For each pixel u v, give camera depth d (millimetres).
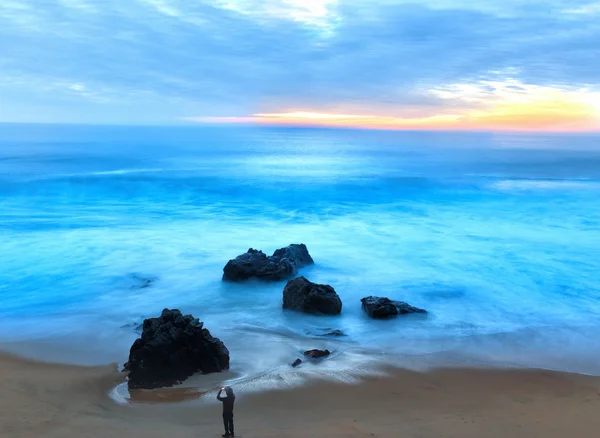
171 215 34656
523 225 32719
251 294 19125
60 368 12969
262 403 11055
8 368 12891
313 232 29984
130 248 25703
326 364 13289
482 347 14680
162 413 10461
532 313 17562
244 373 12664
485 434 9336
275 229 30688
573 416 10312
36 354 13914
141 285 20203
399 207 38469
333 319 16719
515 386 12172
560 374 12898
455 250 26172
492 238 28953
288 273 20703
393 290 19828
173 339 12453
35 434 9297
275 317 16875
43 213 34500
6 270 22000
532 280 21359
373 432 9359
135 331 15625
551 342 15086
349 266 23016
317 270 22344
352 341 14992
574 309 18016
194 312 17328
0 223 31172
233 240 27625
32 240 27125
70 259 23703
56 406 10680
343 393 11625
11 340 14883
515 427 9680
